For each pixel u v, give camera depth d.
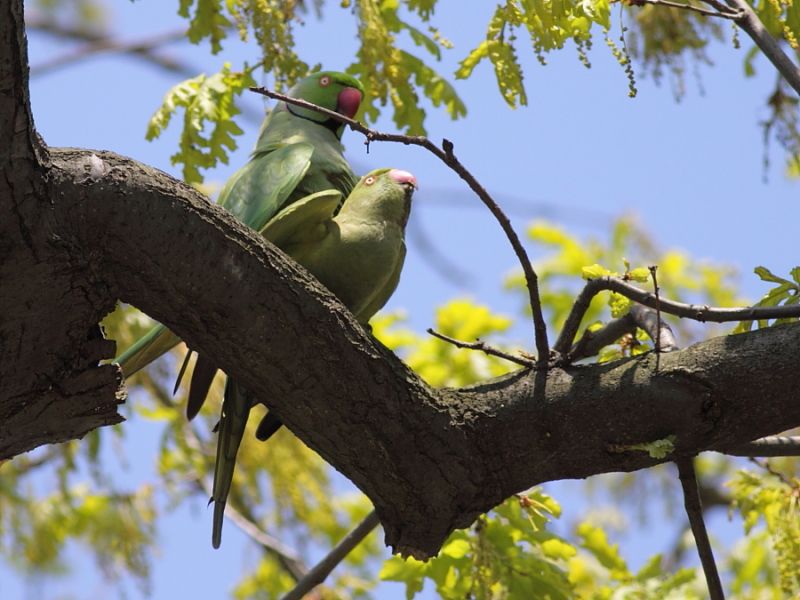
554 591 8.12
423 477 6.10
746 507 8.45
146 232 5.46
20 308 5.34
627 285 6.27
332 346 5.84
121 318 10.59
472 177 5.66
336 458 6.16
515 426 6.14
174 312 5.71
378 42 8.64
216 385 11.73
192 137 9.10
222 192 8.38
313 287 5.85
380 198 7.33
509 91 7.52
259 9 8.24
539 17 6.79
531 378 6.21
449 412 6.13
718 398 5.82
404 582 8.33
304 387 5.88
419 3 8.94
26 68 4.99
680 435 5.91
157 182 5.50
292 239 7.11
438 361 12.04
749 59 9.62
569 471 6.22
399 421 6.00
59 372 5.60
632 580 9.29
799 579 7.87
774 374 5.73
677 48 8.92
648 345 6.94
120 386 5.73
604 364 6.15
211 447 12.12
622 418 5.98
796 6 7.23
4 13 4.80
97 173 5.39
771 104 8.61
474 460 6.15
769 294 6.57
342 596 10.96
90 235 5.41
